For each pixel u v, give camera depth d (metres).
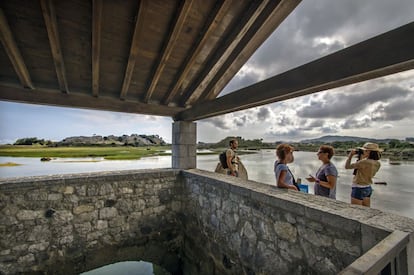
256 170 9.81
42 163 12.16
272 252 2.20
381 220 1.48
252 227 2.47
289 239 2.02
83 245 3.29
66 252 3.18
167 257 3.96
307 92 2.04
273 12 2.57
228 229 2.88
